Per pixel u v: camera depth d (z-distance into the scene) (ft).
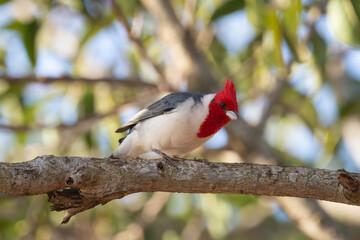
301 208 36.04
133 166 21.80
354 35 28.30
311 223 35.88
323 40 35.81
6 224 41.96
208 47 42.34
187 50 37.65
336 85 43.68
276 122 48.52
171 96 28.91
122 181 21.52
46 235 40.73
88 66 46.70
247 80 47.42
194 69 37.50
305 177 22.44
